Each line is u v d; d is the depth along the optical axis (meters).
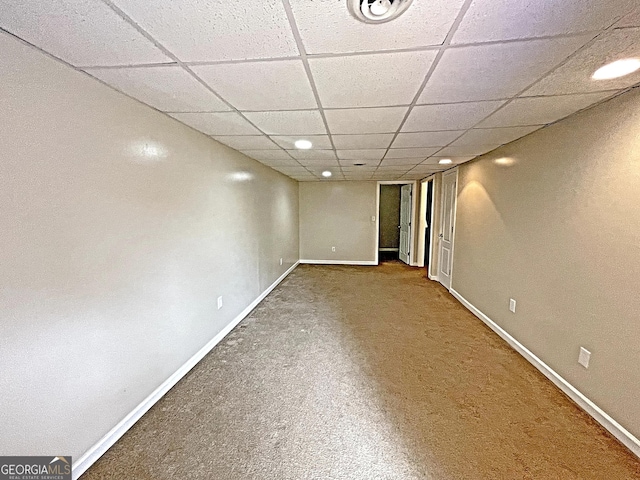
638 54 1.30
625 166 1.71
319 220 7.25
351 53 1.30
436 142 2.97
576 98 1.81
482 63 1.39
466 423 1.90
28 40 1.20
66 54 1.31
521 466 1.58
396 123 2.32
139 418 1.94
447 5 0.98
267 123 2.33
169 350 2.26
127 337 1.84
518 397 2.16
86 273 1.55
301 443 1.74
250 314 3.87
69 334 1.47
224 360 2.70
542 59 1.35
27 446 1.30
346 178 6.56
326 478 1.51
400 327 3.45
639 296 1.63
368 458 1.63
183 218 2.40
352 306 4.19
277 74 1.50
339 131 2.55
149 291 2.03
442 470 1.56
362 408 2.04
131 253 1.86
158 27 1.11
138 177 1.90
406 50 1.27
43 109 1.31
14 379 1.24
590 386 1.96
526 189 2.70
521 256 2.78
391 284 5.40
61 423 1.44
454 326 3.47
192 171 2.52
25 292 1.27
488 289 3.47
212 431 1.83
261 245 4.43
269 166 4.70
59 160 1.39
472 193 3.96
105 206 1.65
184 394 2.20
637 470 1.55
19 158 1.23
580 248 2.05
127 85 1.63
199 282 2.67
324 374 2.47
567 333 2.18
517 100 1.84
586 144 1.99
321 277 5.94
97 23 1.08
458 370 2.52
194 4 0.98
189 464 1.59
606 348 1.84
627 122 1.70
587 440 1.75
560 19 1.06
